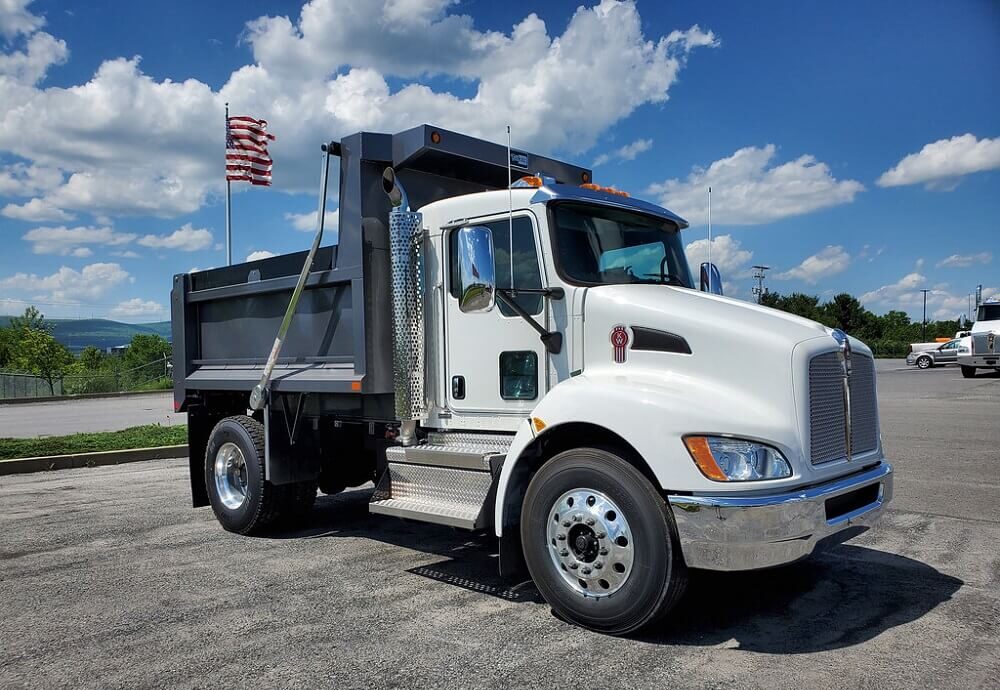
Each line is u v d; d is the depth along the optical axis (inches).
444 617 180.7
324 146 235.6
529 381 199.0
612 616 163.5
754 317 173.8
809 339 166.9
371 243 228.4
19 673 152.3
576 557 170.9
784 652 156.5
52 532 278.8
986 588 196.1
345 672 149.4
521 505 188.1
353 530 280.7
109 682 147.4
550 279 194.7
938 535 250.2
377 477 249.1
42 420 843.4
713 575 211.3
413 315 221.1
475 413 210.8
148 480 398.3
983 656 152.8
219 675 149.5
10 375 1456.7
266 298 275.1
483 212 209.8
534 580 179.2
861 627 169.9
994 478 347.3
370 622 177.6
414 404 219.6
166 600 197.2
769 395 162.1
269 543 261.0
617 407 165.5
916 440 473.4
